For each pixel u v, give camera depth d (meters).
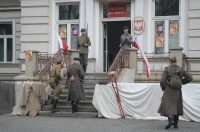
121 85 15.67
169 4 20.55
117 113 15.67
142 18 20.70
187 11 20.09
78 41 20.03
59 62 16.62
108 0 21.45
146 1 20.75
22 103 16.73
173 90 12.63
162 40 20.58
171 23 20.50
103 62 21.94
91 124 13.78
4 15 25.16
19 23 24.94
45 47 22.09
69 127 13.06
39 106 16.80
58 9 22.34
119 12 21.58
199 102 14.70
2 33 25.38
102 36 21.89
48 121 14.70
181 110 12.71
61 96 17.66
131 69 18.62
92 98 17.17
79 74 16.06
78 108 16.45
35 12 22.25
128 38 19.44
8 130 12.52
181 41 20.17
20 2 23.66
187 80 13.00
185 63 19.59
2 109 13.65
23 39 22.39
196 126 13.40
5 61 25.20
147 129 12.55
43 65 19.86
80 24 21.91
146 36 20.67
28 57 19.58
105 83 16.02
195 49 19.69
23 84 16.83
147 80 19.00
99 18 21.73
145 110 15.26
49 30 22.22
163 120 14.89
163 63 20.17
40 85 16.97
